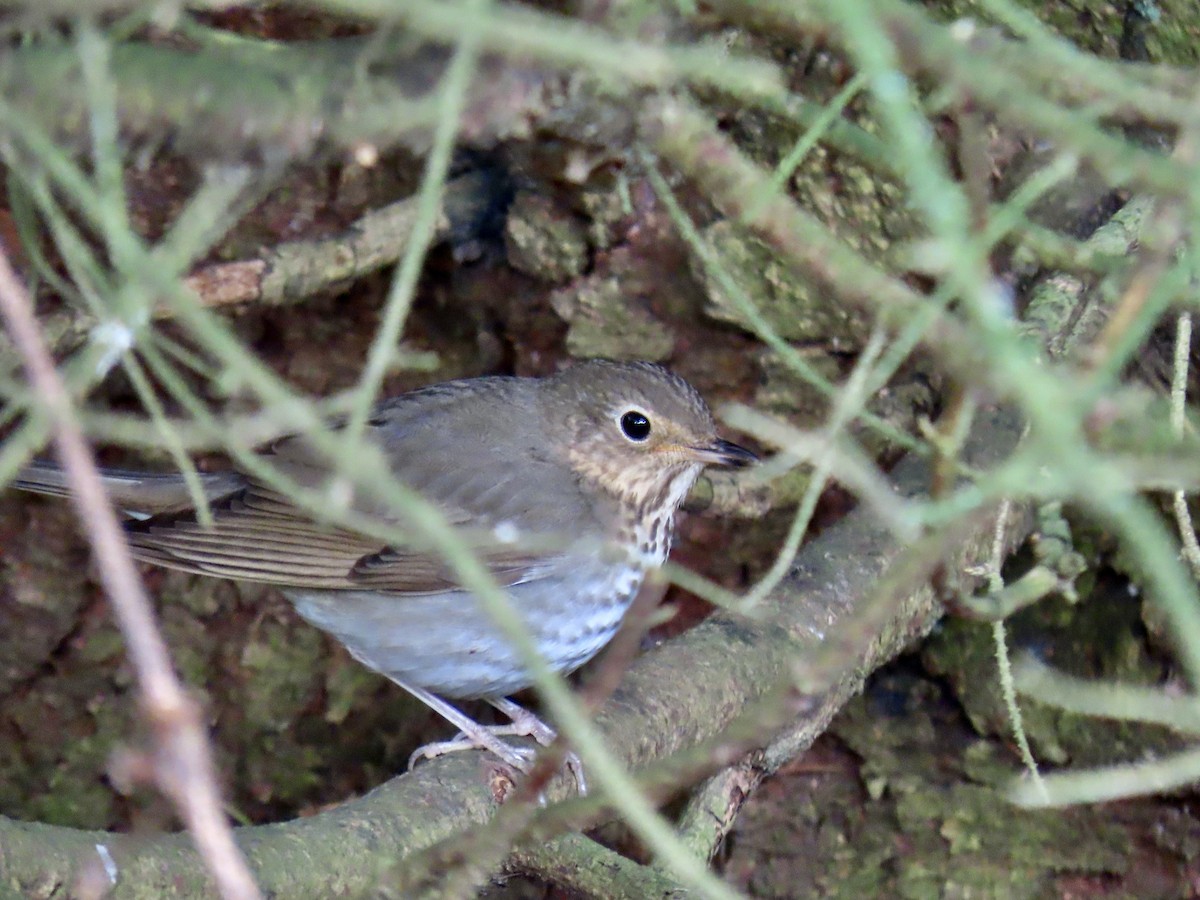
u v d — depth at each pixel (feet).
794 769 33.47
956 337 15.15
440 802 23.84
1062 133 15.71
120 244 14.98
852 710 33.27
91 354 16.72
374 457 14.26
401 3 14.61
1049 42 16.28
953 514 14.55
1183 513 23.65
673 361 33.12
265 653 35.37
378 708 36.14
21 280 28.89
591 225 32.37
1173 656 30.37
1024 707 31.81
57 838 19.86
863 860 32.96
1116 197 28.35
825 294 30.25
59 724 34.55
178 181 30.58
